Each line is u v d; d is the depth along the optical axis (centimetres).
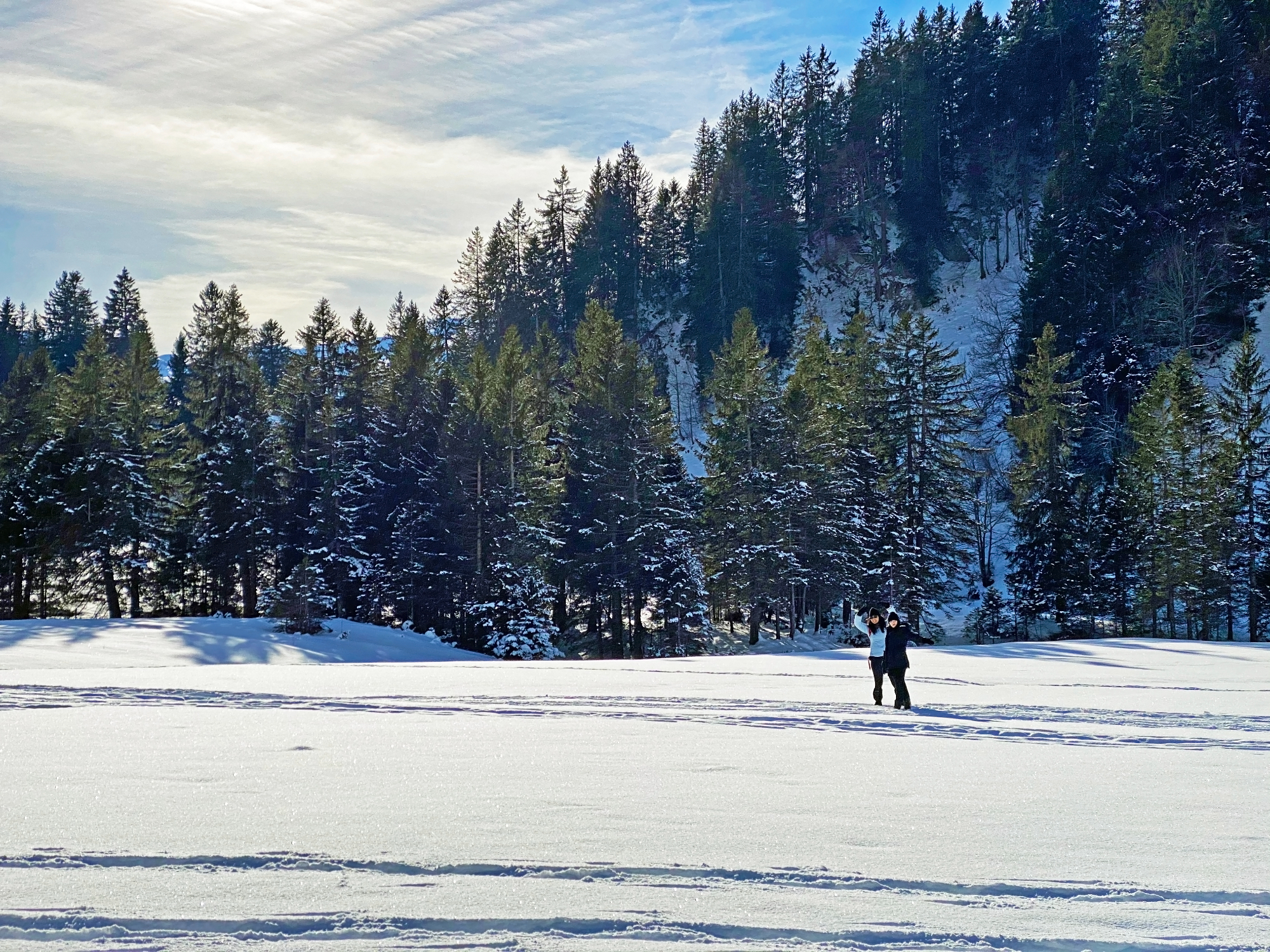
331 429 4906
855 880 520
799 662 2733
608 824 628
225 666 2428
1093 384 6881
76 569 4919
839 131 10969
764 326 9244
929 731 1238
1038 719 1406
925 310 8994
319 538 4853
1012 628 5438
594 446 5294
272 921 441
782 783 802
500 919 446
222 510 4947
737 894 492
